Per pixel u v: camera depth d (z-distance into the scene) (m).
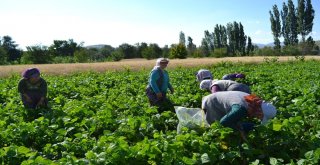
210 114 7.33
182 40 128.12
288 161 6.57
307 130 8.38
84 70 33.22
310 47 87.81
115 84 18.22
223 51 78.81
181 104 11.81
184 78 19.67
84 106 10.98
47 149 7.28
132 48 92.62
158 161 6.43
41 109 10.81
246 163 6.60
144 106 11.25
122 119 9.24
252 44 105.25
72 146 7.27
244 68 28.55
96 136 8.88
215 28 116.94
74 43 86.62
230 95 6.96
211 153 6.38
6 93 14.40
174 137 7.16
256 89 13.58
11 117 9.77
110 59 74.12
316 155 5.95
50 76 27.45
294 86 13.59
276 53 89.62
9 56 82.25
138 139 8.28
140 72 28.48
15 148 6.80
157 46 87.88
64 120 9.00
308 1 94.94
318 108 9.52
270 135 7.18
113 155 6.22
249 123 7.37
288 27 100.00
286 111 9.37
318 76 18.16
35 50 64.62
